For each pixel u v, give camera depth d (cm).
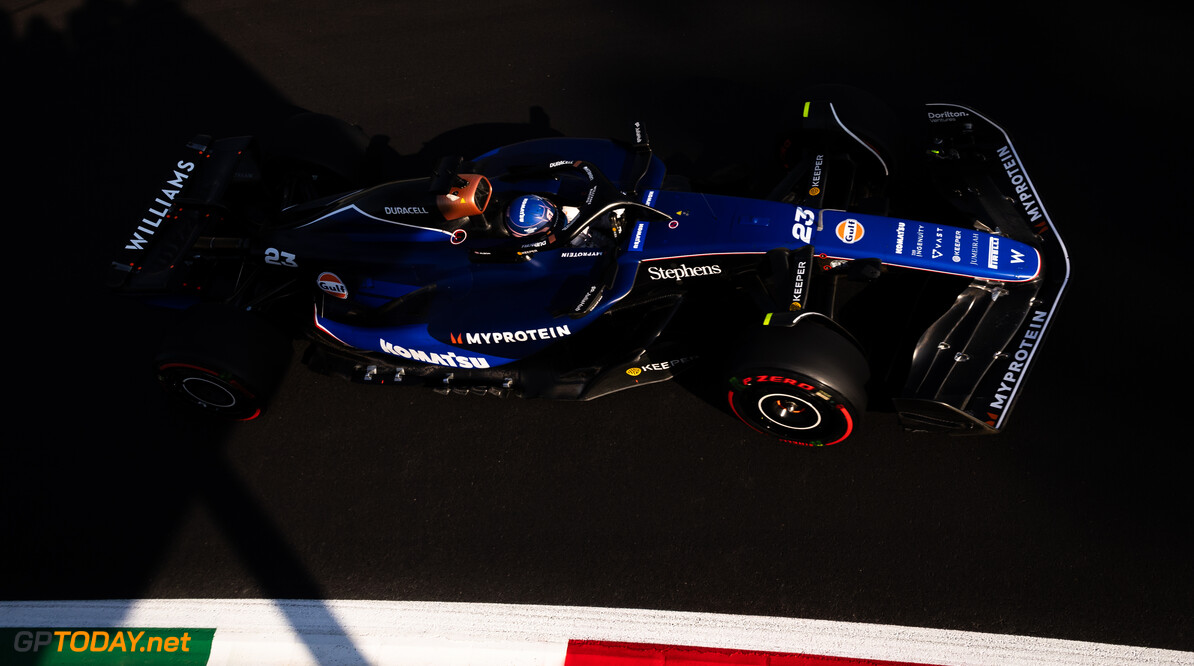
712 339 627
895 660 529
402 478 642
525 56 890
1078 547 552
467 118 852
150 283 610
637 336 605
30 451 688
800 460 607
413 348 636
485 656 562
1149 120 742
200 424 687
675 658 546
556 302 595
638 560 583
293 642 583
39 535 647
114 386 714
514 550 599
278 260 659
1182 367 611
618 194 585
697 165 775
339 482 647
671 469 616
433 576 597
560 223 588
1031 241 586
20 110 923
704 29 877
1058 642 523
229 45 950
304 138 708
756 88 820
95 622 606
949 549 560
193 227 642
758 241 574
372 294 649
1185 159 714
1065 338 632
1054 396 609
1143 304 641
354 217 638
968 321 568
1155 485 568
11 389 721
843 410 537
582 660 553
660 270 589
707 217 595
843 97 647
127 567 628
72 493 664
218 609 604
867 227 579
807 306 579
